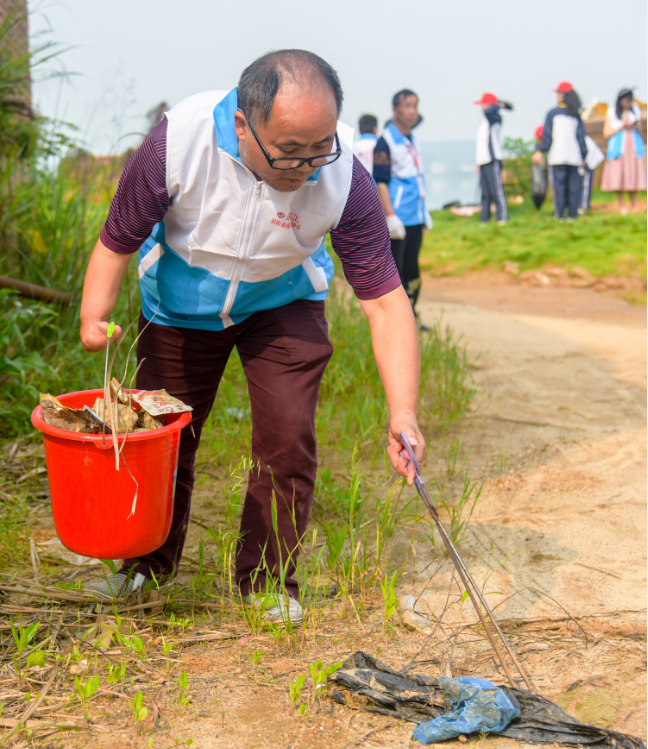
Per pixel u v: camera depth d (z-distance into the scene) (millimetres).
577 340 7508
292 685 2186
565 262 11727
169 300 2516
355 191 2334
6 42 5605
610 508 3670
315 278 2564
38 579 2779
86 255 5492
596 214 14438
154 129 2229
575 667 2350
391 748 1945
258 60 2055
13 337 4602
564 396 5602
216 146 2186
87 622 2518
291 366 2502
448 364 5859
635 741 1927
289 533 2584
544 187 15508
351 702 2127
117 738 1953
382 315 2475
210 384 2707
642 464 4262
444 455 4426
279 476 2529
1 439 4152
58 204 5461
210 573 2898
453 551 2170
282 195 2227
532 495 3865
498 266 12234
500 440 4703
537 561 3127
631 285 10781
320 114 1968
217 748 1930
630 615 2676
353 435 4477
